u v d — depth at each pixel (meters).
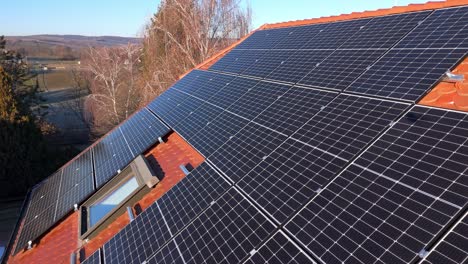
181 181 11.73
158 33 56.72
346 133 9.29
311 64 14.44
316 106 11.33
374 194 7.09
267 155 10.43
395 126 8.51
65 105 75.31
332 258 6.37
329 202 7.57
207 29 52.06
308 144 9.80
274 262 6.98
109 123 57.22
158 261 8.70
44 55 142.38
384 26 13.55
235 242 7.96
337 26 16.55
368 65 11.72
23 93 54.34
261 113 13.00
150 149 16.62
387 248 5.94
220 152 12.13
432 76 9.35
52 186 19.06
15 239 15.62
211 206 9.63
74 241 12.55
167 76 51.16
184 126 16.09
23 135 36.88
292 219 7.71
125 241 10.34
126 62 69.44
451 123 7.59
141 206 12.61
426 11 12.62
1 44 60.66
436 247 5.50
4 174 36.03
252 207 8.73
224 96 16.61
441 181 6.45
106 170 16.41
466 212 5.72
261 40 21.98
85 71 73.94
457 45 9.82
